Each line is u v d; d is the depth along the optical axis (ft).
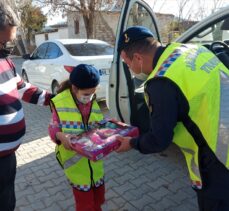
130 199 10.42
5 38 6.24
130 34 5.91
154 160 13.29
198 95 5.31
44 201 10.53
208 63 5.68
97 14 51.49
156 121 5.35
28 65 26.40
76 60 20.22
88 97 7.47
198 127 5.43
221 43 7.43
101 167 8.07
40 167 13.10
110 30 56.13
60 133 7.38
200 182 5.77
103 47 22.75
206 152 5.63
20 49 82.12
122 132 7.41
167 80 5.24
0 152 6.61
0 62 6.38
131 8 11.73
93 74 7.20
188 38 12.35
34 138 16.60
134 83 13.07
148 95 5.51
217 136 5.43
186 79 5.30
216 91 5.48
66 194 10.91
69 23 72.59
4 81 6.41
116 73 12.87
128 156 13.76
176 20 33.30
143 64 5.96
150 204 10.12
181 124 5.59
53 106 7.61
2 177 6.90
